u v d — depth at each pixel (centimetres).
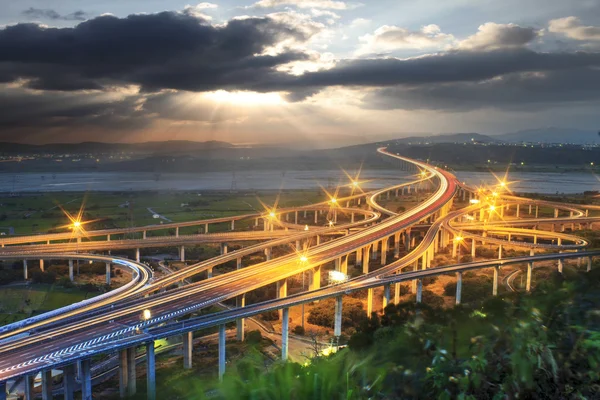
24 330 11125
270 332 13988
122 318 11712
